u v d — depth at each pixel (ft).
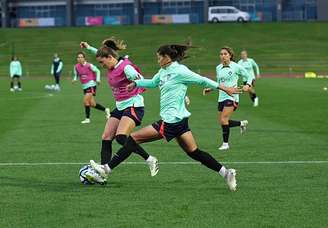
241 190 60.95
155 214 51.80
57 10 615.57
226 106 90.02
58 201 56.65
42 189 61.93
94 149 89.61
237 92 59.77
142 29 518.37
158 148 89.45
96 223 49.16
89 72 127.44
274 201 56.24
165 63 59.21
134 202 56.08
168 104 59.62
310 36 485.97
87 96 127.34
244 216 51.01
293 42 469.57
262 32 499.92
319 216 50.88
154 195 58.95
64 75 358.84
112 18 608.60
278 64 392.27
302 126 115.75
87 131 112.37
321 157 80.74
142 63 417.28
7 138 102.37
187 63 401.29
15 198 57.98
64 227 48.14
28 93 219.82
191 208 53.78
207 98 191.62
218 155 83.71
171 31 508.53
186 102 68.85
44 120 131.64
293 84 253.24
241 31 503.20
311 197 57.77
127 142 62.28
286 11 578.25
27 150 88.79
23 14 622.54
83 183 64.08
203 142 97.19
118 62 65.36
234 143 95.04
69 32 519.19
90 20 611.88
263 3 579.48
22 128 116.88
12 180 66.74
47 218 50.78
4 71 388.57
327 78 304.91
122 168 73.41
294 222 49.14
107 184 64.23
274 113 140.46
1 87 261.24
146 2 604.49
